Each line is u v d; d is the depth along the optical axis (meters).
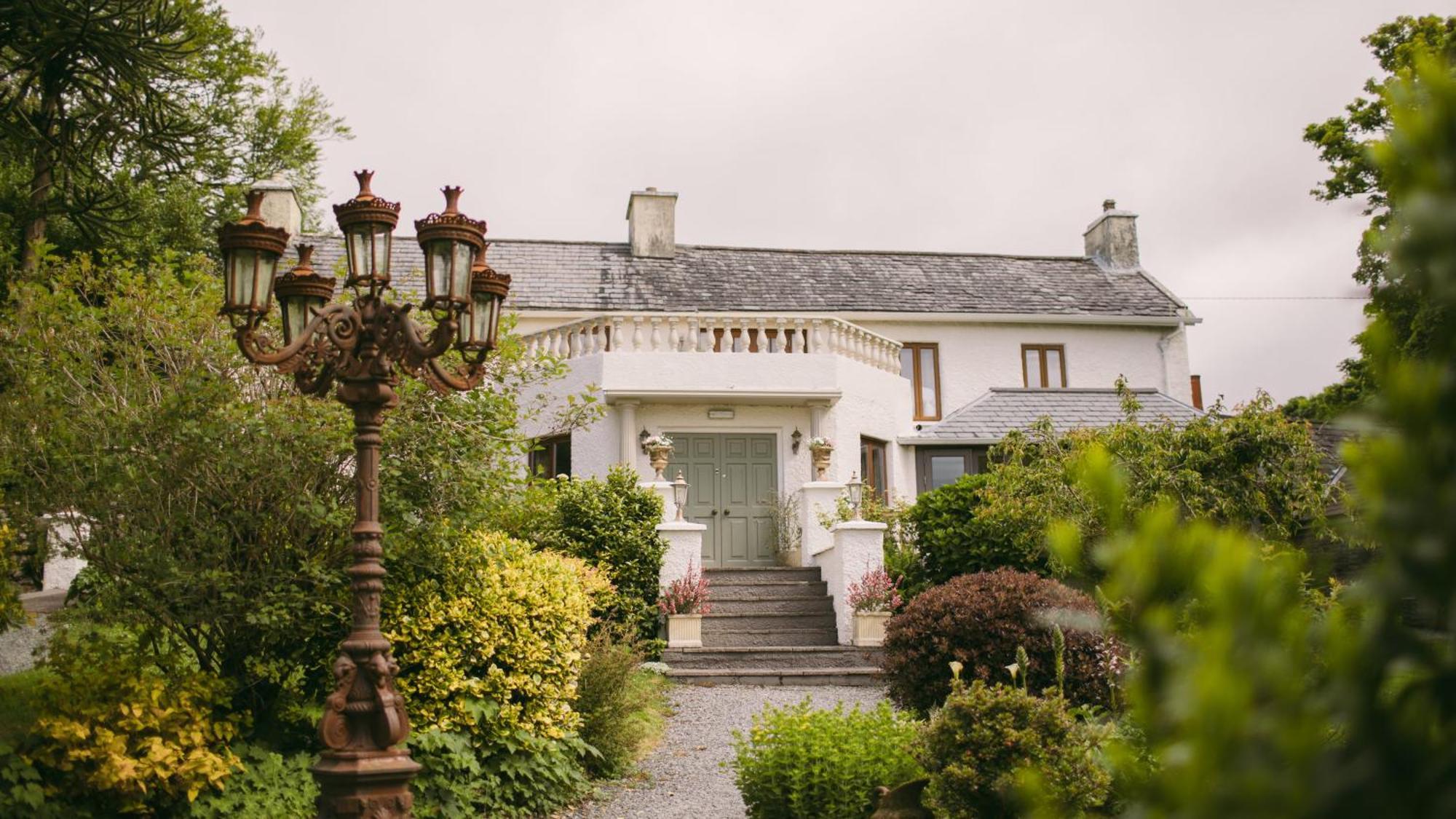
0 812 5.49
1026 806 1.19
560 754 8.01
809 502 16.22
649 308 20.06
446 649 7.62
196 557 7.35
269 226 5.61
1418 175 0.82
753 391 17.44
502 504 8.23
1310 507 11.30
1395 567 0.78
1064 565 1.09
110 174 13.65
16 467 7.23
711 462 17.75
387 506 7.51
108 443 7.16
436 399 8.03
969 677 8.66
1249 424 11.46
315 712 7.39
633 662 9.72
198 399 7.20
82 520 7.32
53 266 8.64
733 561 17.53
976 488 15.38
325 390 5.95
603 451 17.27
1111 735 5.09
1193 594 0.91
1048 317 21.31
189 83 17.23
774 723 6.95
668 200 22.28
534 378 9.42
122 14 9.49
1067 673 8.37
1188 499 11.34
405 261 20.83
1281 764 0.77
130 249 16.75
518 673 7.86
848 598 14.45
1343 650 0.79
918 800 6.02
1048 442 13.51
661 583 14.09
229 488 7.28
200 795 6.38
